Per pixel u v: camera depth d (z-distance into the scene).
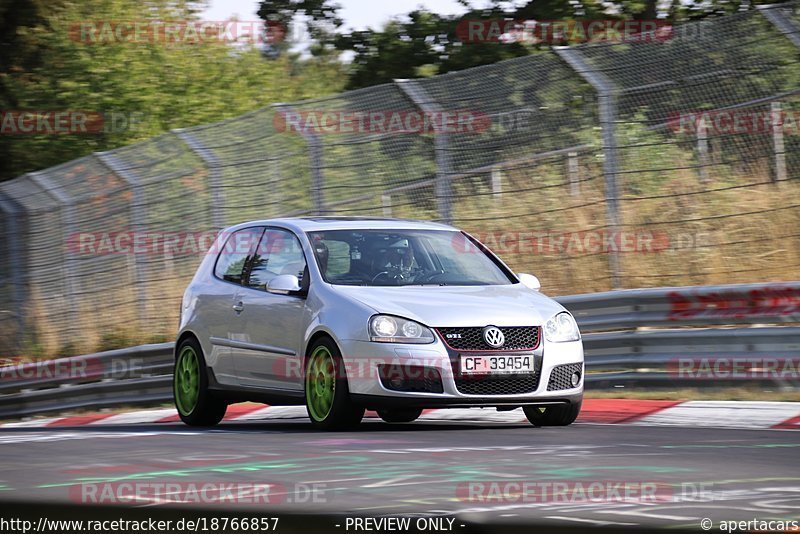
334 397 28.47
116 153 56.44
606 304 38.28
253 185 49.69
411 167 45.34
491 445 23.80
